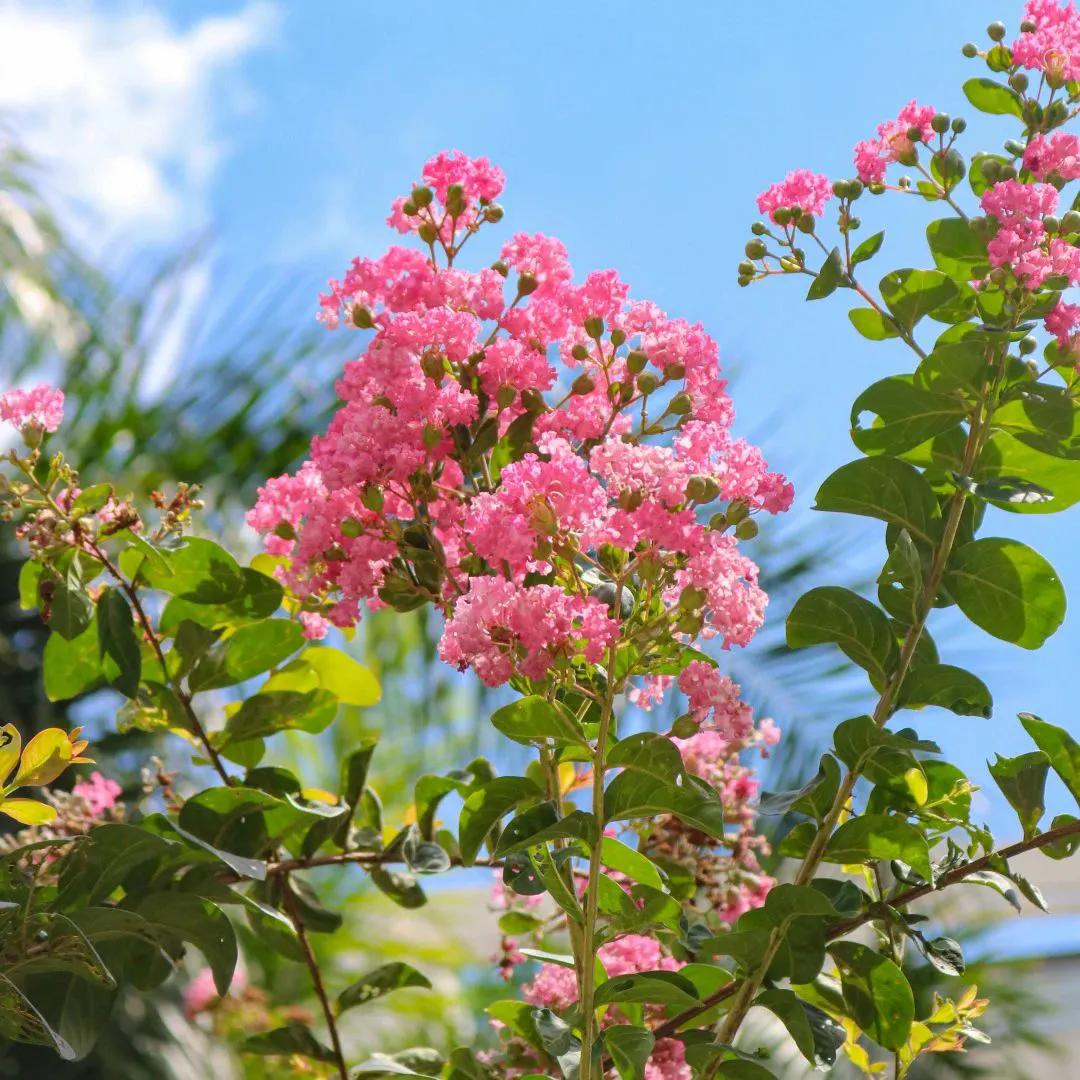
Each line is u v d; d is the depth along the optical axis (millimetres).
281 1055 1825
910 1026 1650
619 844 1630
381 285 1698
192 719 1789
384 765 3584
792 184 1703
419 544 1668
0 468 3168
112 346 3559
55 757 1572
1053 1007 3760
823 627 1662
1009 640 1673
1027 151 1666
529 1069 1732
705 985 1659
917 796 1658
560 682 1562
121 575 1764
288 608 1827
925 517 1672
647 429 1682
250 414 3504
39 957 1593
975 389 1668
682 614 1559
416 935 4004
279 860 1776
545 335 1694
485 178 1715
